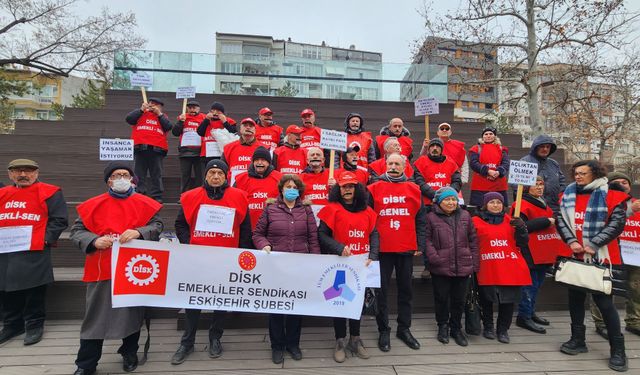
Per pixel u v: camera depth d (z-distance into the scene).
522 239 4.11
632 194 7.21
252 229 4.34
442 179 4.91
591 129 16.25
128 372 3.34
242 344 3.96
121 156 4.54
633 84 13.36
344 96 11.02
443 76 11.44
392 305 4.81
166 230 5.83
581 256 3.93
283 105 10.33
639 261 4.36
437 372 3.41
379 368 3.47
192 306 3.54
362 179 4.71
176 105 9.98
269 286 3.64
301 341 4.07
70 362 3.48
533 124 12.88
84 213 3.39
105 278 3.29
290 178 3.80
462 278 4.04
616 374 3.44
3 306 3.97
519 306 4.59
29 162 4.02
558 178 4.95
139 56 10.31
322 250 3.90
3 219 3.89
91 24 19.73
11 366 3.39
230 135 6.34
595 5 11.70
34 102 42.06
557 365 3.59
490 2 12.99
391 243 3.96
